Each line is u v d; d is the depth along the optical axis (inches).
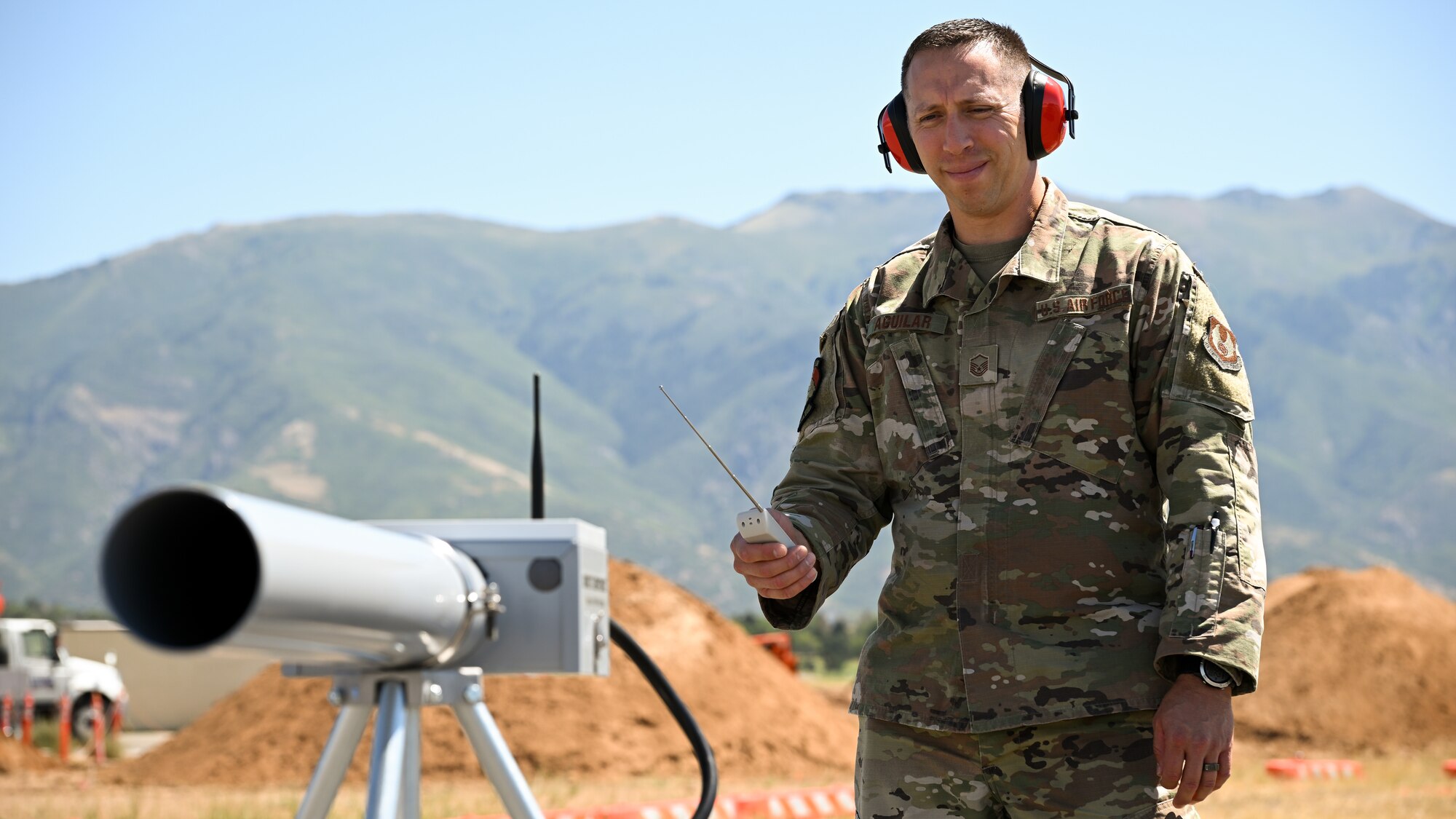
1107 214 115.7
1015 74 115.1
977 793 109.9
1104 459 110.2
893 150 123.0
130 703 1311.5
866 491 120.7
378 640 72.8
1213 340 109.0
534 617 84.2
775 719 672.4
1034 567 109.7
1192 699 100.8
